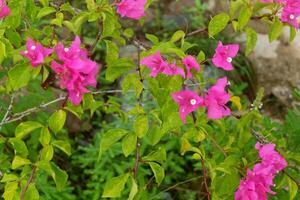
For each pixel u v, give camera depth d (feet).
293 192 4.25
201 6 8.28
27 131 3.98
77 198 6.62
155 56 3.76
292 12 4.23
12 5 4.14
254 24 8.25
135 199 4.14
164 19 8.42
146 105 6.63
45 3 4.26
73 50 3.78
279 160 3.94
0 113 5.39
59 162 6.86
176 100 3.76
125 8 4.07
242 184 3.90
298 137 4.95
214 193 4.04
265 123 5.16
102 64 7.65
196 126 3.98
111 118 7.22
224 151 4.16
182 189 6.61
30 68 3.84
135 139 3.93
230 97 3.98
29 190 3.91
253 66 8.08
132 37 4.49
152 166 4.00
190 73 3.81
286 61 8.05
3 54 3.95
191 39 7.71
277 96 7.91
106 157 6.57
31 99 5.63
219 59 4.03
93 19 3.97
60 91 6.48
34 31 4.31
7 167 5.05
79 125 7.21
